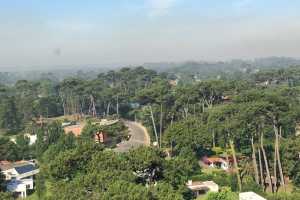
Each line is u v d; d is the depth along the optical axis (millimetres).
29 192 78625
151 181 61719
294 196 64938
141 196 45594
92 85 180500
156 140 121062
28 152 105625
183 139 98438
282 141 89188
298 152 78375
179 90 136125
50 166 62594
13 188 77312
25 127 146000
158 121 133625
